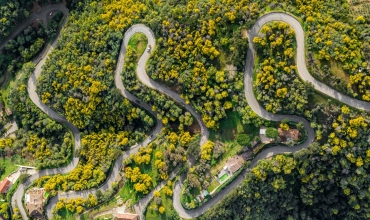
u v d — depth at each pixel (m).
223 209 106.50
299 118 103.25
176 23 107.88
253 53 104.69
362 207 105.88
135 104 115.50
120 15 116.69
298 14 102.06
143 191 110.38
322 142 101.12
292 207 110.81
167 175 110.44
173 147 109.62
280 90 98.75
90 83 115.44
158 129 116.19
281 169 103.69
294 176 106.06
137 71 112.81
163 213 110.38
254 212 109.25
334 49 96.44
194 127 112.31
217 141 109.81
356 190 104.56
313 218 114.50
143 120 114.00
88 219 112.94
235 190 105.44
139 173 111.00
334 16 102.00
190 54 107.25
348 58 96.19
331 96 98.62
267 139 105.19
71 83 117.50
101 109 117.06
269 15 104.06
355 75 94.88
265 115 104.31
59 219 113.50
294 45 100.62
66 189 115.19
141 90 111.62
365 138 96.75
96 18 118.38
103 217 112.06
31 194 115.75
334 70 97.44
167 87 111.50
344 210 110.88
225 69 106.00
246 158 106.06
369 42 96.62
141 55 113.12
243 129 107.19
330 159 101.25
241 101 104.50
